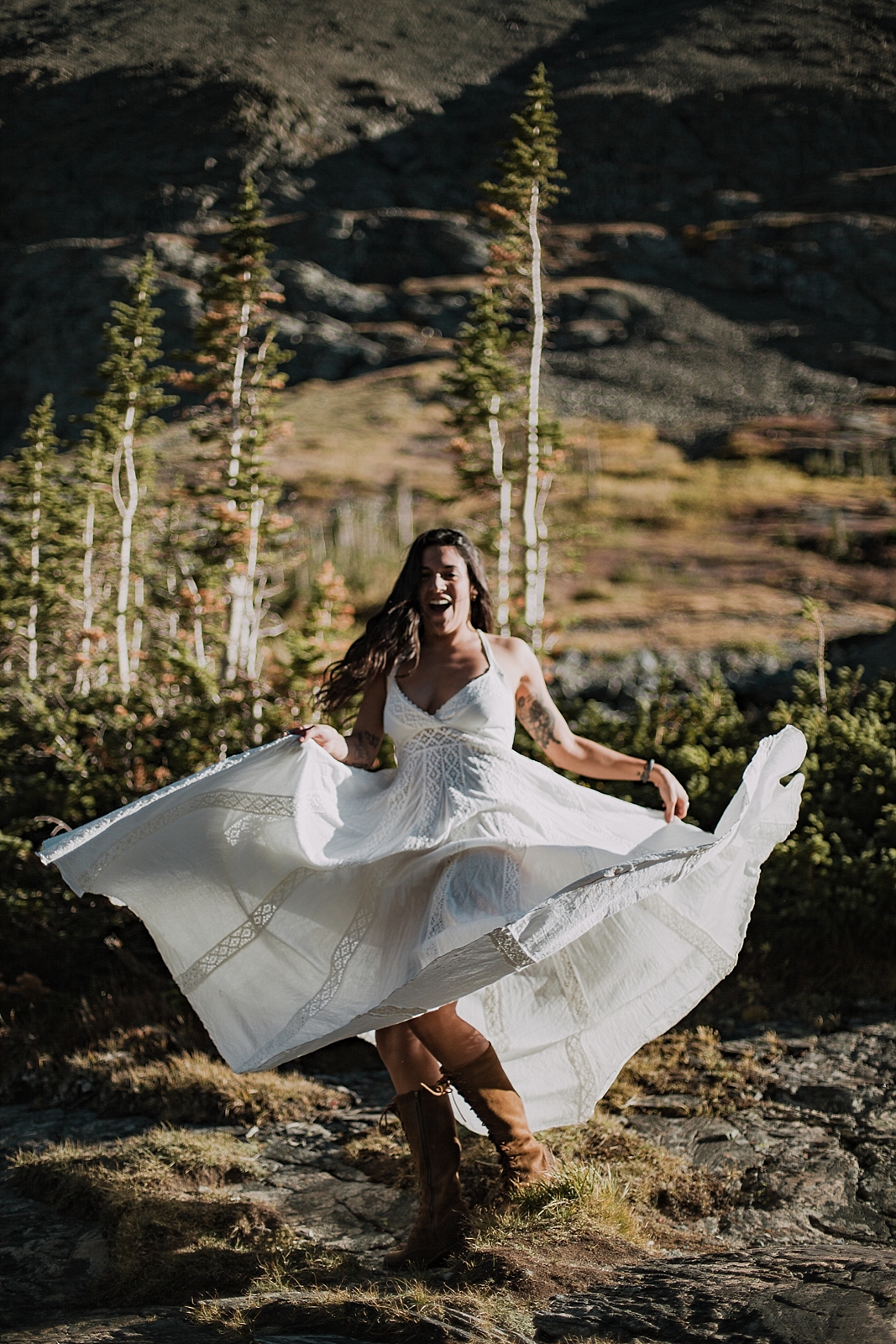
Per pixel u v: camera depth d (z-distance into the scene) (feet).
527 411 28.35
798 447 148.97
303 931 11.72
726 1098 13.50
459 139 360.69
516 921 9.75
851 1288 8.11
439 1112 10.82
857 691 21.24
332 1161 12.89
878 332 230.89
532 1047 12.55
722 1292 8.36
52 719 21.80
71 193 314.55
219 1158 12.77
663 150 314.76
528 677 12.25
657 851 11.37
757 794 11.25
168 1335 8.71
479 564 12.30
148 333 30.42
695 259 259.60
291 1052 10.54
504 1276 9.23
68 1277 10.77
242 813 11.94
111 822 11.39
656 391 197.77
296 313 228.43
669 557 93.15
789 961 17.03
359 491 125.08
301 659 21.43
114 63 400.67
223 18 478.18
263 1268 10.37
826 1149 12.12
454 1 507.71
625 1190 11.09
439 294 240.73
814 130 314.76
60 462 38.47
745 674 48.88
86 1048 16.48
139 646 33.81
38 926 18.26
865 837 17.48
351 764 12.42
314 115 367.25
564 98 343.05
